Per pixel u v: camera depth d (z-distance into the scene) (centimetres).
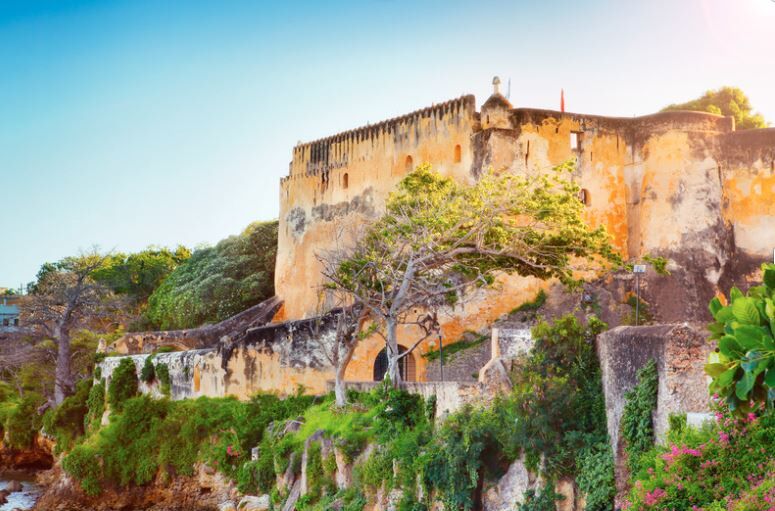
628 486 2652
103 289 7638
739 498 2164
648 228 5506
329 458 4003
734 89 6844
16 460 6950
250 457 4919
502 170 5344
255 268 7494
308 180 6738
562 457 2859
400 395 3806
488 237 4344
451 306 4778
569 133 5522
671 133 5516
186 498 5212
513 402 2991
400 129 6019
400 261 4347
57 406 6800
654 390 2591
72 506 5491
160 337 6856
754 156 5534
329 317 5081
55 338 7256
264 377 5266
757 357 1616
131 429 5588
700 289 5381
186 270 7925
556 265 4400
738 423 2258
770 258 5469
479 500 3109
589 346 2964
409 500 3391
